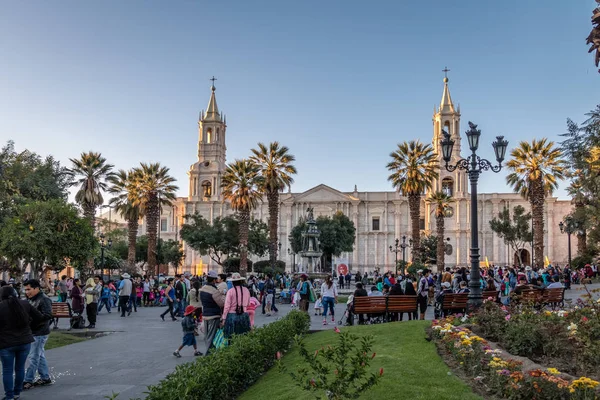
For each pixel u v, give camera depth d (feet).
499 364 28.73
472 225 58.49
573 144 54.13
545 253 285.43
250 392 33.60
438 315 68.90
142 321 83.05
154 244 185.57
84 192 166.91
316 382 23.86
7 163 116.16
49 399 33.73
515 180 178.50
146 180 185.16
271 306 103.86
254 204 182.91
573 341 37.11
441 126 302.86
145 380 39.22
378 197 310.24
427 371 32.89
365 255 306.14
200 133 323.37
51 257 78.43
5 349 32.50
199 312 57.47
